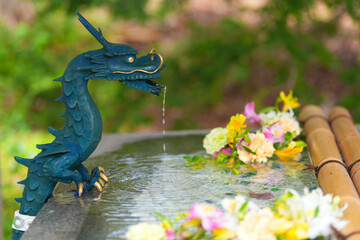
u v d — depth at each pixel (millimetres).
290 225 1274
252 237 1267
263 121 2553
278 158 2350
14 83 5527
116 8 4793
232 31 5445
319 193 1393
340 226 1367
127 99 5715
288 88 5312
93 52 1822
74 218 1621
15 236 1928
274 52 5742
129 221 1596
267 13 5090
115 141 2836
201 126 5797
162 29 7254
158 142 2791
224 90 6391
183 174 2115
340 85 6129
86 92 1830
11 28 6293
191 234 1355
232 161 2307
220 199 1774
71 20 6430
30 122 5480
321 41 5590
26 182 1891
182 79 5930
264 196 1791
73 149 1807
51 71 5691
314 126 2621
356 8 5156
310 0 4840
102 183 1931
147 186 1954
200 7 7738
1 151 4746
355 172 1974
